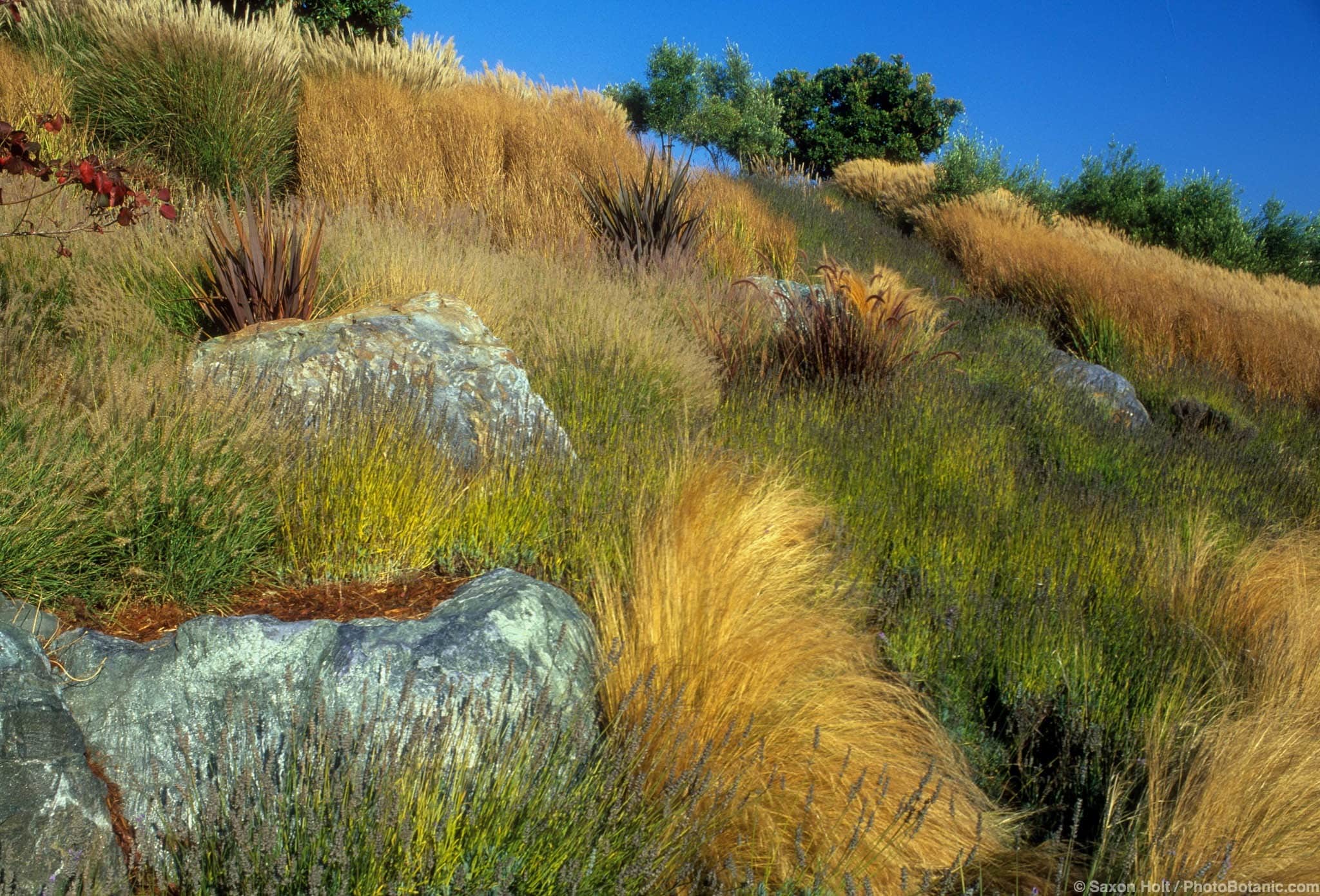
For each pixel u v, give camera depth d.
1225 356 11.31
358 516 3.33
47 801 1.88
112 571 2.78
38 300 4.22
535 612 2.77
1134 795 2.81
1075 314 11.31
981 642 3.57
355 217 6.66
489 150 9.35
